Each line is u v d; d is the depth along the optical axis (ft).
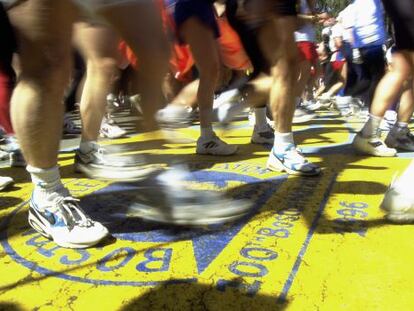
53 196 6.31
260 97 8.29
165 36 6.79
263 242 6.30
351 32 21.54
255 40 8.91
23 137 5.79
